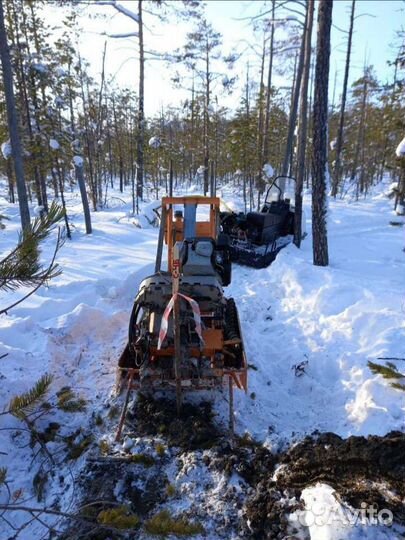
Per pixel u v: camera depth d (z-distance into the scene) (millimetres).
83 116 21453
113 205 23281
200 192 26953
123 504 3123
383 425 3748
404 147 8578
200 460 3502
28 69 12586
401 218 16719
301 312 6676
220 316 4273
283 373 5113
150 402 4285
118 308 6574
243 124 16203
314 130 8258
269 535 2828
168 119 34812
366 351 5070
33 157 13352
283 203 11555
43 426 3994
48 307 6301
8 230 13633
